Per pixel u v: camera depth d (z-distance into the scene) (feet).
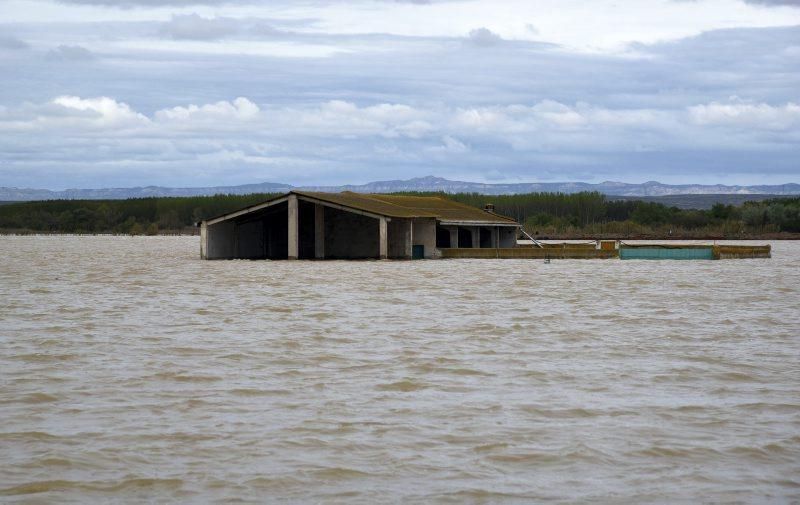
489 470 48.24
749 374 72.54
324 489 45.47
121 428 55.62
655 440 53.36
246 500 44.04
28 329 96.53
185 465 48.83
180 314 110.32
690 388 67.31
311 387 67.00
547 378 70.74
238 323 101.50
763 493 45.16
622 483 46.44
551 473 47.88
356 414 59.06
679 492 45.24
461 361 77.56
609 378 70.74
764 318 107.96
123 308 117.29
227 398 63.46
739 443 52.75
